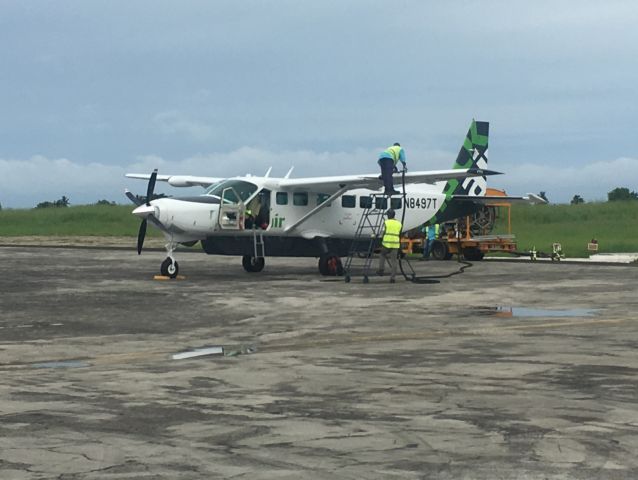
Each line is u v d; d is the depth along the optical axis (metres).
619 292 20.58
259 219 26.61
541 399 8.38
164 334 13.81
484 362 10.68
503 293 20.42
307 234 27.58
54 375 9.98
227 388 9.09
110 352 11.99
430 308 17.28
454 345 12.25
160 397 8.61
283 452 6.47
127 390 8.99
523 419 7.52
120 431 7.15
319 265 27.22
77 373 10.12
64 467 6.09
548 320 15.23
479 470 6.00
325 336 13.45
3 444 6.73
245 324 14.98
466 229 36.03
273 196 26.86
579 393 8.68
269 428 7.23
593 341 12.53
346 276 23.81
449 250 36.31
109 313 16.59
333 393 8.77
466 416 7.65
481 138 35.56
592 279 24.78
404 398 8.48
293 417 7.65
